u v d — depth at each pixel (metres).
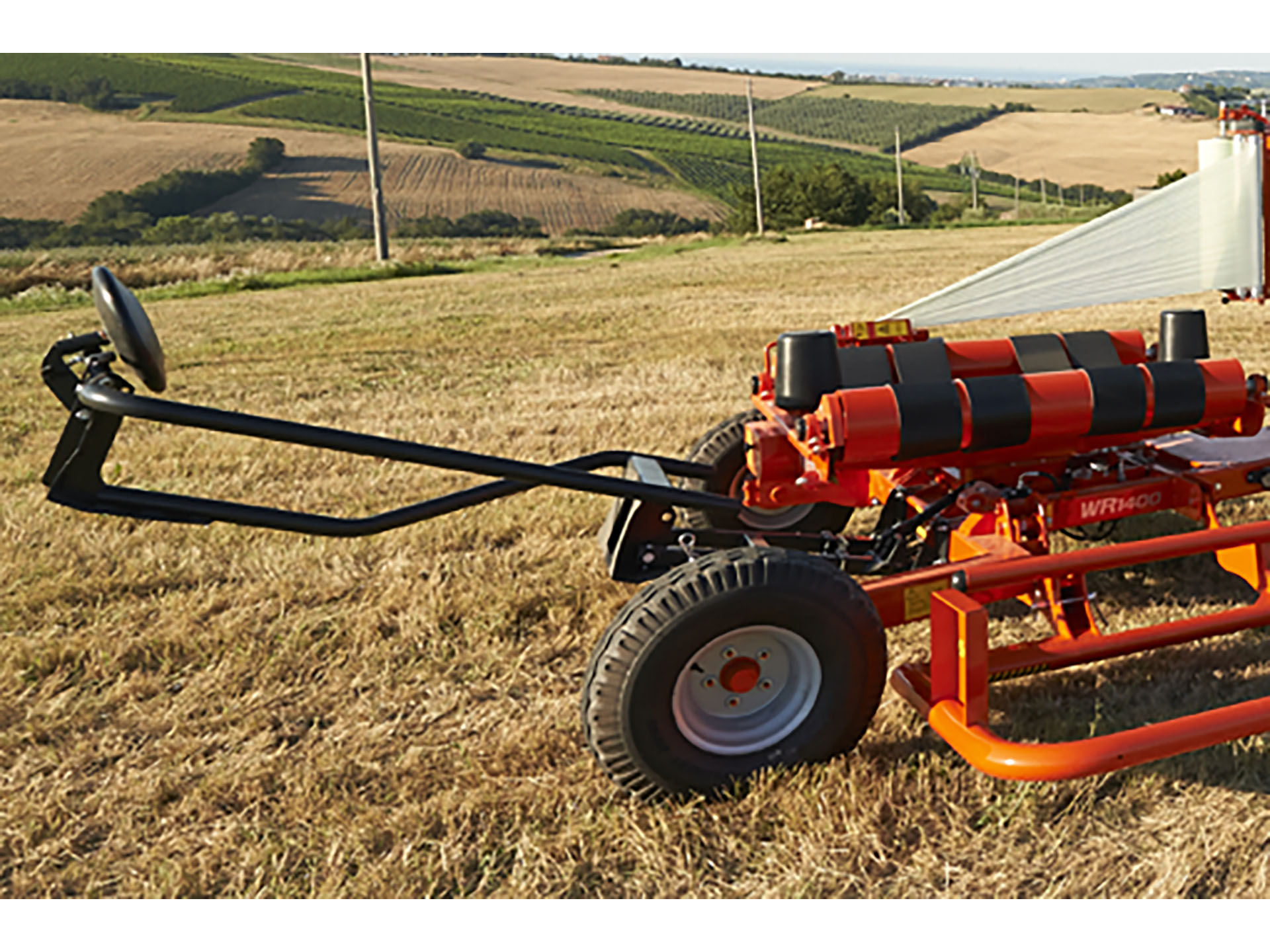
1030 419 3.89
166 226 79.31
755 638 3.27
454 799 3.35
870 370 4.14
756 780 3.32
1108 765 2.91
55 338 15.18
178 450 7.36
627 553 4.09
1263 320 12.52
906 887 2.96
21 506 6.11
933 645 3.18
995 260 25.23
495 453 7.21
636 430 7.79
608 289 20.33
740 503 3.87
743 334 13.12
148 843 3.23
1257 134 4.10
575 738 3.68
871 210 73.69
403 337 13.72
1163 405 4.05
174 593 4.89
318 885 3.03
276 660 4.21
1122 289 4.34
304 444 3.19
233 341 13.60
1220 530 3.56
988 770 2.97
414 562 5.21
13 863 3.14
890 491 4.37
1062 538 5.36
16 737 3.72
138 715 3.88
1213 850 2.99
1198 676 3.88
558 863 3.09
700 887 2.99
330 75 164.38
